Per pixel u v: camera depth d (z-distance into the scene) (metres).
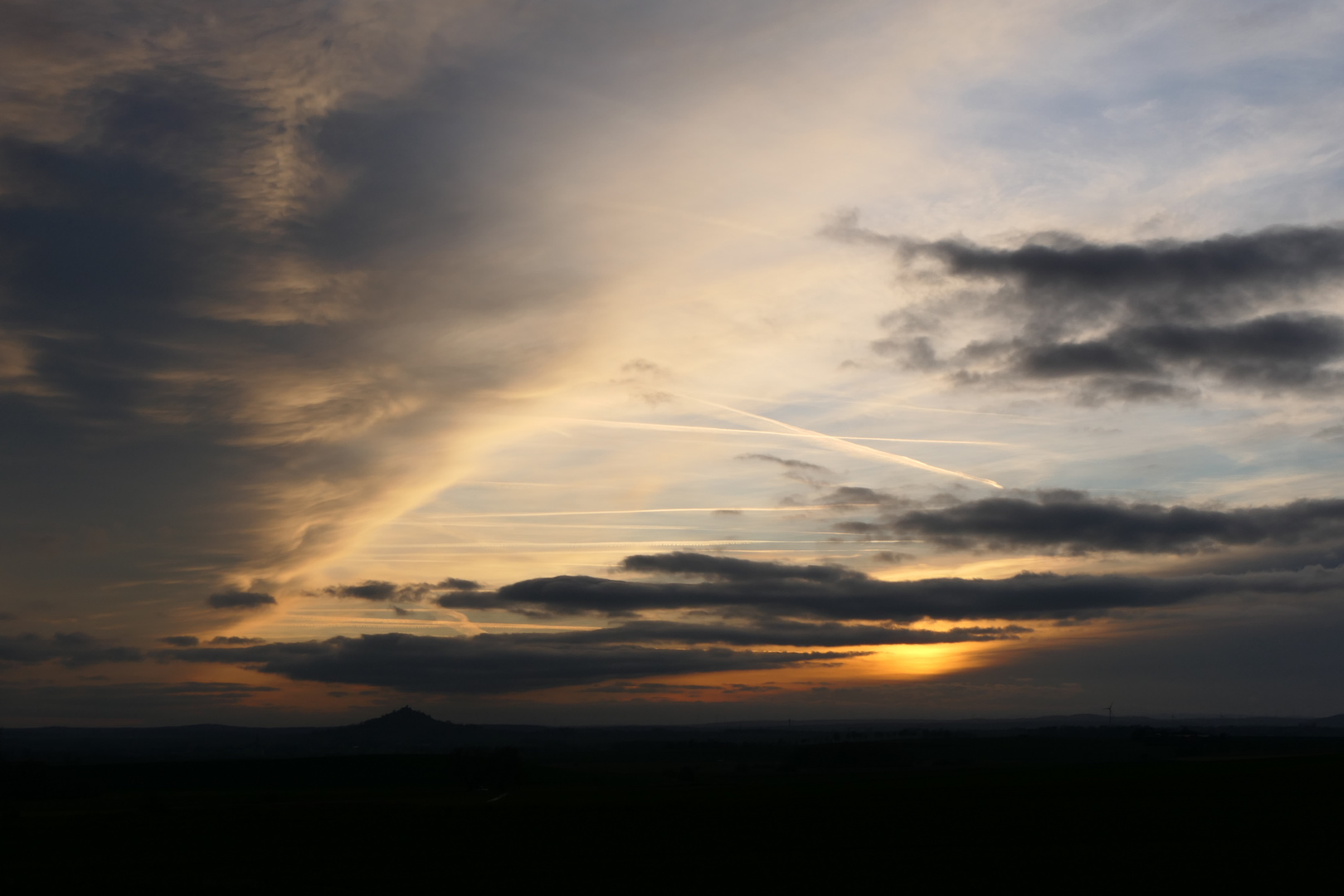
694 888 47.41
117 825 86.00
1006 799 98.12
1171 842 59.88
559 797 125.44
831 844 63.28
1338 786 100.81
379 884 50.50
